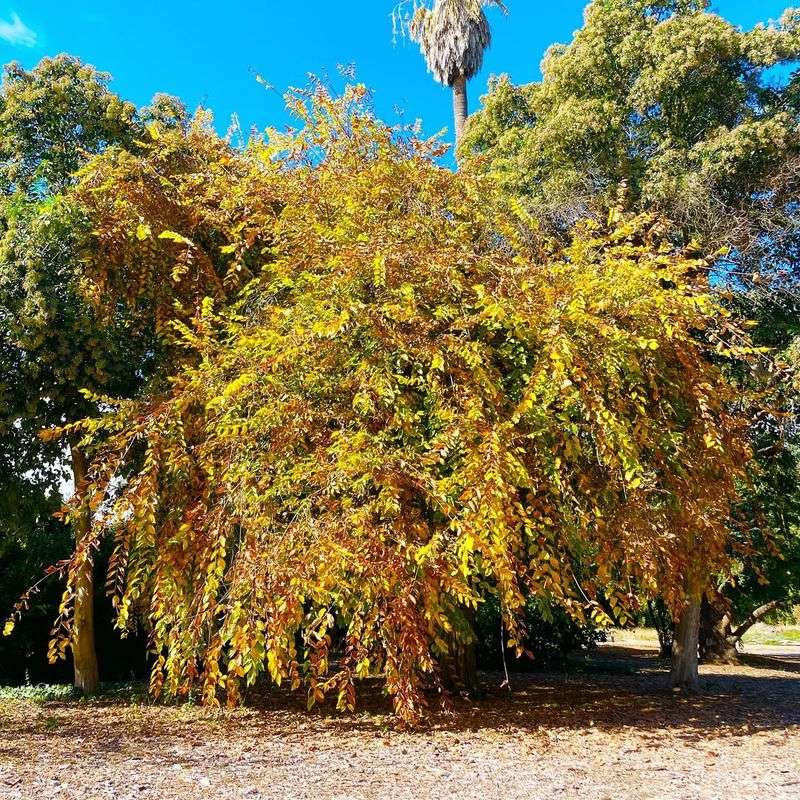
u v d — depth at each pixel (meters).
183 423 5.34
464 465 4.77
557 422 5.00
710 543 5.43
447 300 5.39
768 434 8.79
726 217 9.28
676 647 8.59
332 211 6.22
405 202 6.35
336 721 6.17
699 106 10.15
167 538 5.25
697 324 5.15
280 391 5.07
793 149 9.48
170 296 7.02
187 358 6.80
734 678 10.30
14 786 4.10
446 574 4.34
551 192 9.97
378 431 5.02
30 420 7.03
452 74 14.11
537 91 11.62
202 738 5.51
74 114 8.29
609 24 10.78
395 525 4.59
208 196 6.92
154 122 8.36
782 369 6.96
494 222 6.65
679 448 5.26
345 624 5.05
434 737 5.53
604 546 4.93
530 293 4.95
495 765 4.64
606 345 4.87
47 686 7.93
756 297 9.04
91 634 7.82
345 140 6.95
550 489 4.91
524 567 4.79
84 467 7.40
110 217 6.76
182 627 5.31
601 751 5.10
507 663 10.73
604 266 5.39
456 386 4.88
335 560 4.10
